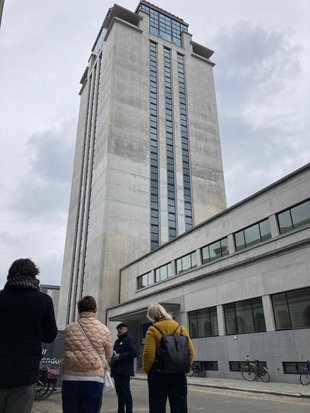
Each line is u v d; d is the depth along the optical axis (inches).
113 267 1736.0
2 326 126.7
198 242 1135.0
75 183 2556.6
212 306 941.8
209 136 2413.9
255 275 822.5
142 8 2667.3
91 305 175.0
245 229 944.3
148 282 1449.3
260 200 899.4
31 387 125.6
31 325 130.5
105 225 1801.2
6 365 121.6
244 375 781.3
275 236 824.9
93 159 2274.9
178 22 2790.4
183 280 1164.5
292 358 690.2
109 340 169.5
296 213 796.6
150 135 2185.0
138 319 1391.5
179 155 2208.4
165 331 170.4
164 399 163.6
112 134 2038.6
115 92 2177.7
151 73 2411.4
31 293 135.3
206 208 2133.4
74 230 2306.8
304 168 786.2
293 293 730.8
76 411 150.9
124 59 2321.6
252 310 820.0
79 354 157.1
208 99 2564.0
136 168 2017.7
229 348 851.4
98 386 155.4
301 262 718.5
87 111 2682.1
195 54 2655.0
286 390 521.3
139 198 1950.1
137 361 1332.4
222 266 979.9
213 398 462.9
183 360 161.5
